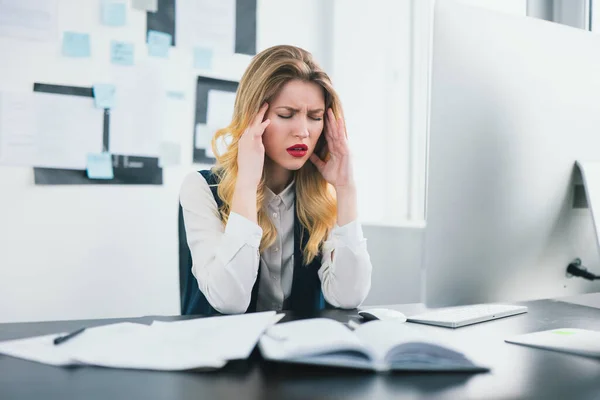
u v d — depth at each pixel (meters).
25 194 2.00
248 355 0.63
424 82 2.64
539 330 0.84
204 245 1.15
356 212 1.20
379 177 2.59
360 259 1.19
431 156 0.86
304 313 0.98
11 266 1.99
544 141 0.93
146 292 2.21
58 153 2.05
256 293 1.24
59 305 2.06
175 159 2.25
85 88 2.09
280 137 1.12
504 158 0.90
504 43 0.88
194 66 2.28
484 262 0.90
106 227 2.14
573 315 0.97
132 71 2.17
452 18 0.85
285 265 1.31
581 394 0.54
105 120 2.12
